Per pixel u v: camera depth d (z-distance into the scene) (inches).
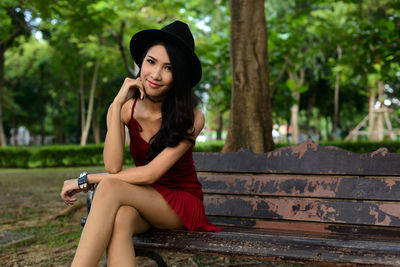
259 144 182.1
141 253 94.0
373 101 1091.3
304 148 105.3
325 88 1166.3
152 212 86.7
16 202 270.7
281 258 75.8
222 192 109.9
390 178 96.5
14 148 697.6
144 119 95.6
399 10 340.8
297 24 387.2
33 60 1156.5
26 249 154.4
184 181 97.3
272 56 366.0
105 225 77.6
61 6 344.2
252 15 190.5
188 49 88.7
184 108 90.9
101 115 1253.7
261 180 107.1
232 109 189.3
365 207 96.0
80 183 91.6
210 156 113.6
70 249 152.7
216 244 80.9
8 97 1288.1
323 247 73.8
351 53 365.1
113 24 452.4
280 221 103.4
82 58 831.7
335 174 101.0
